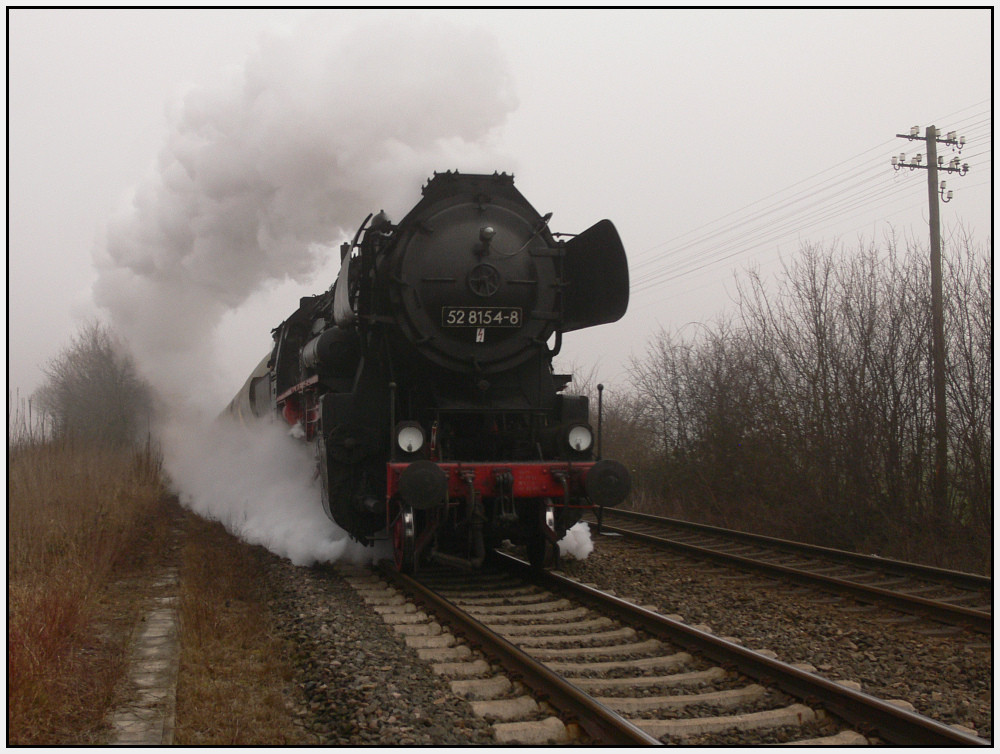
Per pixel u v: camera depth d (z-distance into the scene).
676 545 9.33
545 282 7.78
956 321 10.54
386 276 7.54
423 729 3.96
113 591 6.68
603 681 4.61
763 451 12.77
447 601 6.21
